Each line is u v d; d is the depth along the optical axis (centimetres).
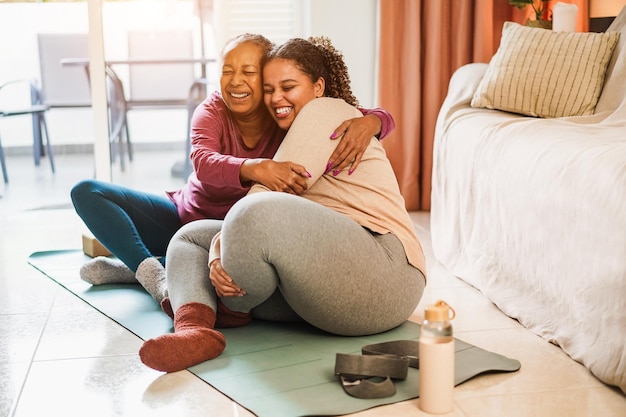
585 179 191
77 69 598
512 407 164
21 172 568
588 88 276
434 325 160
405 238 206
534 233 214
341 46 373
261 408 161
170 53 504
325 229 186
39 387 176
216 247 196
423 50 365
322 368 183
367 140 203
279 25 388
